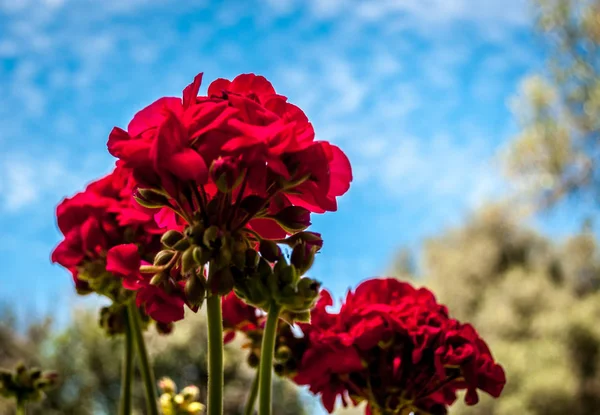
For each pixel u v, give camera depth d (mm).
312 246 419
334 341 509
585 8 3951
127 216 506
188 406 573
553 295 6098
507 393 4969
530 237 7102
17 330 2328
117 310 568
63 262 542
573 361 5273
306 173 403
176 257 408
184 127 389
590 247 6555
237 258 394
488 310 6184
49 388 612
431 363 513
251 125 385
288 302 407
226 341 587
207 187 415
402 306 531
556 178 4082
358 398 523
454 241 7555
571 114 4043
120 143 392
